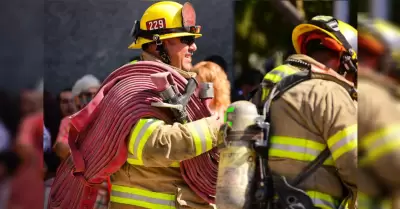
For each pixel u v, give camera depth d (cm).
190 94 522
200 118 538
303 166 441
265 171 436
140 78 534
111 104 526
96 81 820
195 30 573
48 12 827
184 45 571
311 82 453
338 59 502
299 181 441
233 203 425
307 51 510
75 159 542
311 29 505
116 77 551
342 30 508
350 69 503
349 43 500
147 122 500
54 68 830
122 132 508
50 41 829
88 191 561
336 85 450
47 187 775
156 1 846
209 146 499
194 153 493
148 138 491
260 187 429
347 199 441
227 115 443
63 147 763
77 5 835
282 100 451
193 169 537
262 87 477
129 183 546
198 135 494
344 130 430
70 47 835
